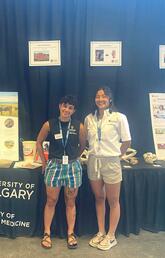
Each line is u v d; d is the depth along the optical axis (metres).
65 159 2.49
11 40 2.92
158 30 3.00
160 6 2.96
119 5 2.90
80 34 2.92
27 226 2.78
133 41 2.98
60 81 2.98
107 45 2.94
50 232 2.79
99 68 2.98
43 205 2.75
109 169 2.49
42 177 2.70
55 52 2.92
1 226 2.79
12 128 2.93
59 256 2.51
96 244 2.65
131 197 2.79
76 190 2.58
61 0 2.85
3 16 2.89
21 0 2.85
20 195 2.72
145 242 2.74
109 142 2.47
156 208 2.84
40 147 2.63
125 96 3.05
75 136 2.51
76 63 2.92
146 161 2.88
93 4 2.87
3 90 2.99
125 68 2.99
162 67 3.05
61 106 2.50
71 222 2.69
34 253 2.54
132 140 3.12
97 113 2.57
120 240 2.77
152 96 3.05
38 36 2.91
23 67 2.95
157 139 3.04
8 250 2.58
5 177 2.69
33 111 3.02
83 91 3.02
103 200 2.67
